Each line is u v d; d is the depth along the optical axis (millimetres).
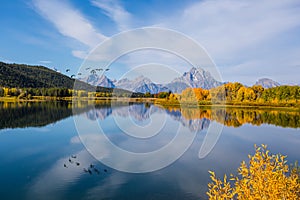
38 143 10203
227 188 2645
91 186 5520
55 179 6102
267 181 2486
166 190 5332
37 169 6914
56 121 15836
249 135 13094
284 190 2484
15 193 5402
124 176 5703
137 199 4883
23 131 13117
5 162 7668
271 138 12320
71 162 7258
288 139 12094
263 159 2602
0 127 14359
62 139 10695
